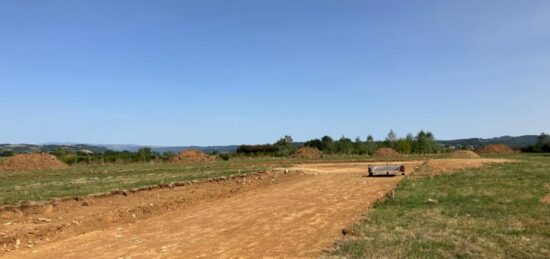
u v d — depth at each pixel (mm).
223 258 9852
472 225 11797
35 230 12133
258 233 12156
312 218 14016
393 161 44125
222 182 23969
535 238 10453
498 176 23344
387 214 13414
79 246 11281
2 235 11430
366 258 8992
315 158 53469
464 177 23219
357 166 37750
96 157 52844
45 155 45250
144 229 13172
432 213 13508
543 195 16781
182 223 13898
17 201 16391
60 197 17344
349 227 11828
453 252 9352
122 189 19672
